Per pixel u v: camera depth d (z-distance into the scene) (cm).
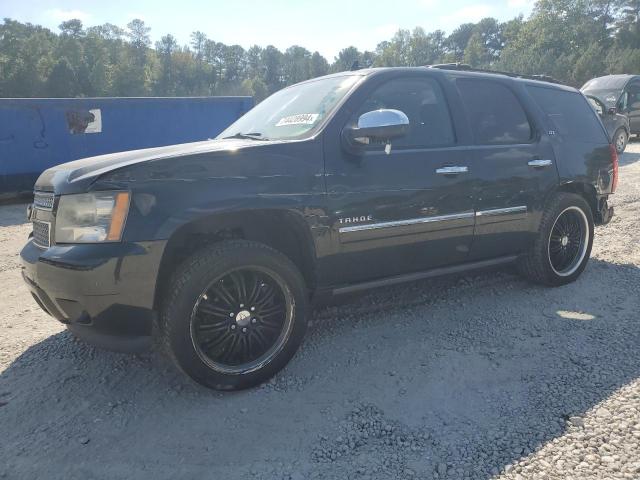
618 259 538
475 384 305
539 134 437
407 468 236
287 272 312
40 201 305
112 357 350
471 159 383
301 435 262
